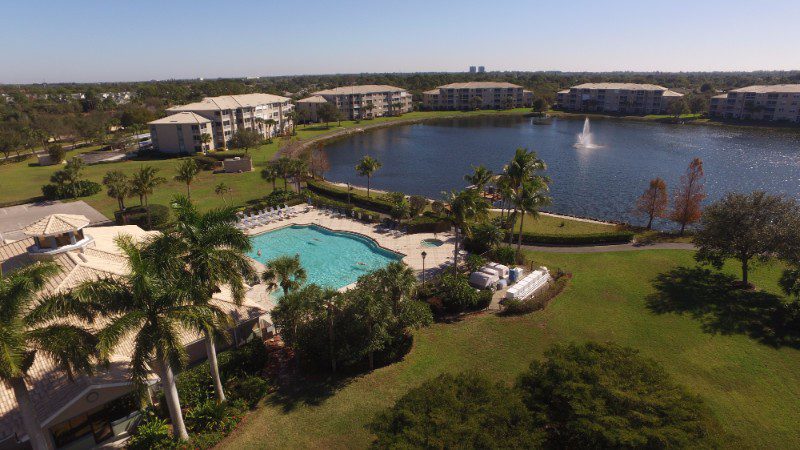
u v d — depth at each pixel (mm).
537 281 46281
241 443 25078
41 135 132375
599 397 20312
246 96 158750
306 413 27516
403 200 67875
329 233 62906
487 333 37500
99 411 25766
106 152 133125
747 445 20188
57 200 80375
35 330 19812
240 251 26125
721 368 32438
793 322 37250
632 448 18297
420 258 52906
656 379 21781
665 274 47969
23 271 20234
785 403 28891
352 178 106625
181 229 25062
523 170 50406
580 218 70250
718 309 40344
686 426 18938
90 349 20891
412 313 33938
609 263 51562
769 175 101625
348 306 31969
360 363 33156
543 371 23578
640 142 147750
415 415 19984
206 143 127500
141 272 21719
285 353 35031
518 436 18828
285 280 35562
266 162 113562
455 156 130250
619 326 38219
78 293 20625
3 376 17969
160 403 27594
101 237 43656
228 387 29438
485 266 48281
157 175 99125
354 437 25234
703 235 45469
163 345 21562
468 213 44500
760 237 40906
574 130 178375
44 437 23625
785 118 184375
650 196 64250
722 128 179375
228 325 26641
